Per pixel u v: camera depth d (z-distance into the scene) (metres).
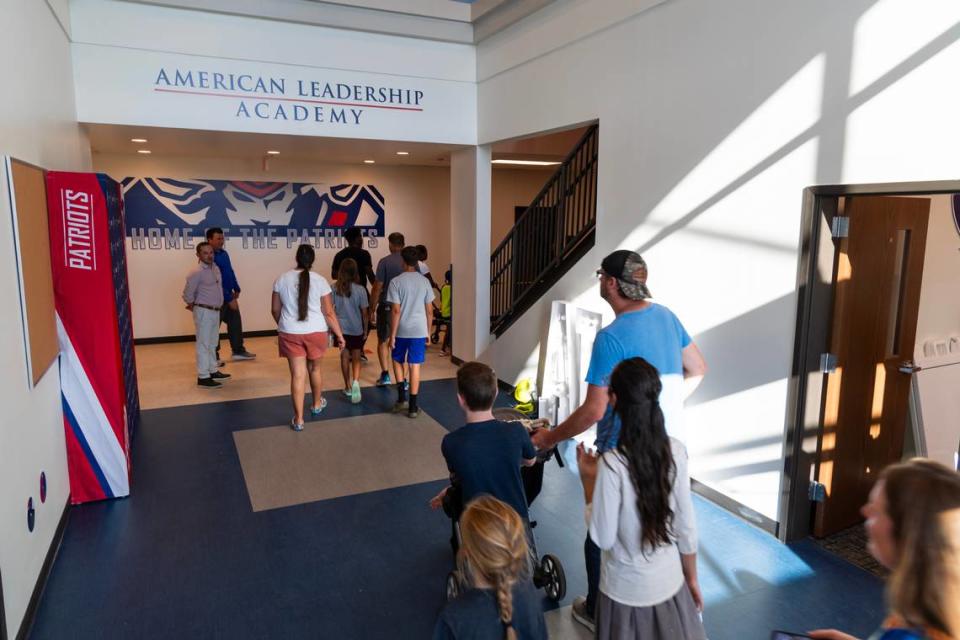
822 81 3.43
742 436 4.03
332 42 6.57
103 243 3.98
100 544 3.72
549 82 5.95
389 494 4.42
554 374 5.86
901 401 4.11
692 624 1.95
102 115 5.76
